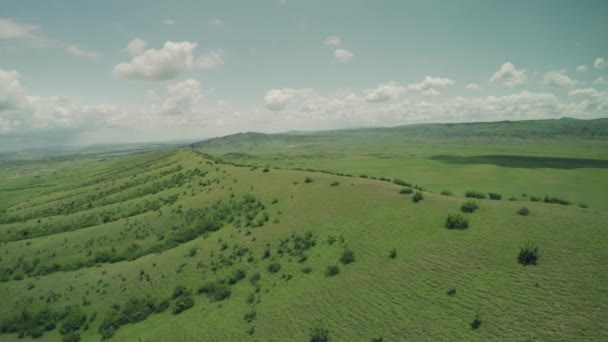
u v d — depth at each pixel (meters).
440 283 33.75
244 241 62.69
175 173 144.75
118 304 53.06
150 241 79.12
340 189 74.75
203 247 65.25
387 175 148.38
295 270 47.38
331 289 39.31
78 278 65.69
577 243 32.91
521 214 42.16
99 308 53.41
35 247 86.06
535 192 102.12
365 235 49.97
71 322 50.53
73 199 146.25
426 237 43.53
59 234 94.00
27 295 62.00
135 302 51.78
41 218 119.31
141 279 58.78
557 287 28.20
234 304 43.53
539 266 31.45
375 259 42.53
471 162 187.88
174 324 43.19
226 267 54.94
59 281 66.00
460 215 44.22
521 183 118.19
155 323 45.59
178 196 107.88
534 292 28.53
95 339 46.19
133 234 84.75
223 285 49.22
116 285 58.94
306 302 38.31
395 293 34.66
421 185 119.19
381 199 61.78
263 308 40.06
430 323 29.11
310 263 47.78
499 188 109.62
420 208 52.81
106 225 93.56
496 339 25.28
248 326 37.12
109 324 48.59
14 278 71.88
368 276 39.34
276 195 84.38
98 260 74.88
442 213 48.56
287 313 37.34
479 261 35.12
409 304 32.38
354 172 164.00
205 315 43.06
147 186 132.50
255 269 51.72
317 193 76.69
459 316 28.75
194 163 156.12
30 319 54.22
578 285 27.67
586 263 29.83
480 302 29.48
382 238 47.31
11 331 53.19
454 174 143.75
